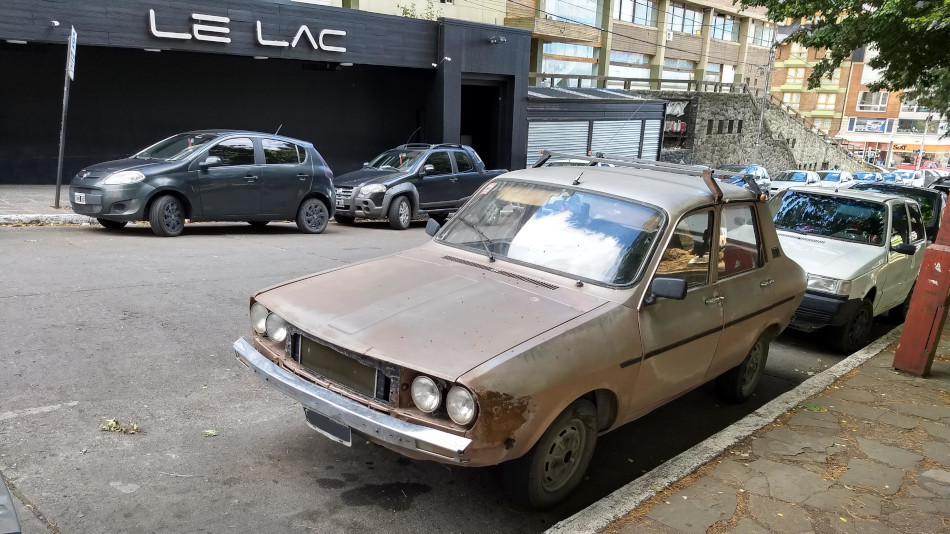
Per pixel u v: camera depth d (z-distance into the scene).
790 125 44.03
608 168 4.94
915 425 4.93
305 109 19.19
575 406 3.40
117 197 9.72
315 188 12.13
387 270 4.09
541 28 26.78
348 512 3.42
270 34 16.61
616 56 36.22
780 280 5.11
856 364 6.35
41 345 5.13
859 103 69.50
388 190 13.89
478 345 3.10
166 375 4.83
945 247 5.91
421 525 3.36
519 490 3.37
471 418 2.87
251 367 3.60
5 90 14.40
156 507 3.28
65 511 3.17
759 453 4.32
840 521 3.56
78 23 13.89
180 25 15.20
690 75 42.84
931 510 3.73
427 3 22.70
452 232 4.56
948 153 67.69
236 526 3.19
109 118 15.83
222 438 4.04
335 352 3.31
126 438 3.91
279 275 8.10
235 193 10.91
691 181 4.61
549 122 23.83
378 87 20.66
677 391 4.20
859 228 7.84
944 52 11.17
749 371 5.36
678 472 3.95
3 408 4.11
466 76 21.00
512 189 4.61
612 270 3.82
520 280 3.86
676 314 3.95
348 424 3.11
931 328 5.95
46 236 9.48
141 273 7.57
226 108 17.64
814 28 12.77
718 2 42.03
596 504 3.53
